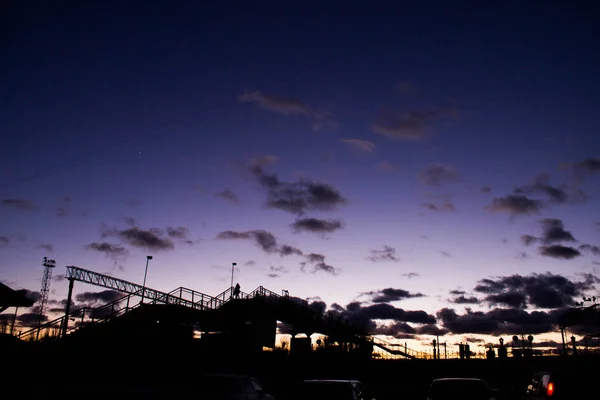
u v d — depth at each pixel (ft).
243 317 141.08
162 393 59.93
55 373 87.04
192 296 134.72
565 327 206.28
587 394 54.39
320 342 204.64
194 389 59.00
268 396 64.64
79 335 98.84
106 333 103.40
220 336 133.39
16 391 72.02
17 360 84.02
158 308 119.75
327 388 52.54
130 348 103.14
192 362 109.09
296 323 176.04
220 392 58.03
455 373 168.25
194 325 137.49
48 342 94.38
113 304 113.50
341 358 149.79
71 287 112.16
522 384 149.69
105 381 91.71
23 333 97.45
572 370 56.70
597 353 195.11
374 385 141.38
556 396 55.93
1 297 89.86
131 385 88.33
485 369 169.48
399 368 163.53
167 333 114.21
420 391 126.93
